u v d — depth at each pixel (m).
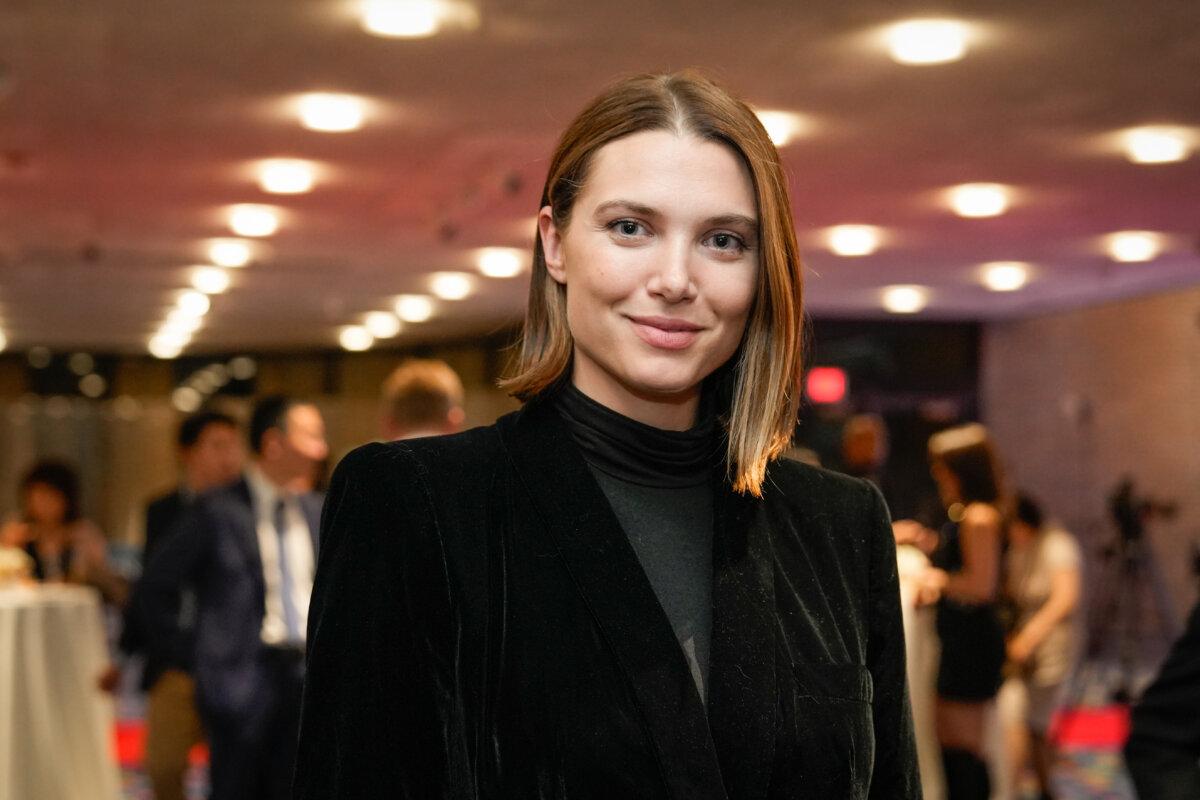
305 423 4.97
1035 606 6.68
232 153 8.44
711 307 1.40
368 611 1.36
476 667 1.36
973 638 5.75
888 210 9.88
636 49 6.23
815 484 1.59
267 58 6.46
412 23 5.91
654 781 1.32
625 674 1.35
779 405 1.47
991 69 6.49
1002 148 8.04
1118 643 13.27
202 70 6.67
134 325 17.88
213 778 4.76
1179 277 12.78
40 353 21.08
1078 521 14.43
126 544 19.42
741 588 1.43
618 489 1.46
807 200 9.55
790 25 5.88
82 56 6.45
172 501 6.86
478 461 1.43
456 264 12.73
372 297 14.97
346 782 1.34
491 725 1.34
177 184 9.39
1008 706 6.57
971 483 6.06
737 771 1.37
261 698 4.77
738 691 1.38
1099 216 10.06
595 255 1.40
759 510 1.50
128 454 19.70
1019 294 13.91
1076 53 6.25
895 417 15.55
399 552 1.37
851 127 7.57
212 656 4.77
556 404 1.48
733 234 1.41
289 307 15.91
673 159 1.39
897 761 1.56
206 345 20.27
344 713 1.35
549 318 1.50
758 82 6.73
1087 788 7.64
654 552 1.44
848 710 1.44
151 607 4.86
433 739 1.35
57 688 5.84
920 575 5.16
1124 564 12.50
